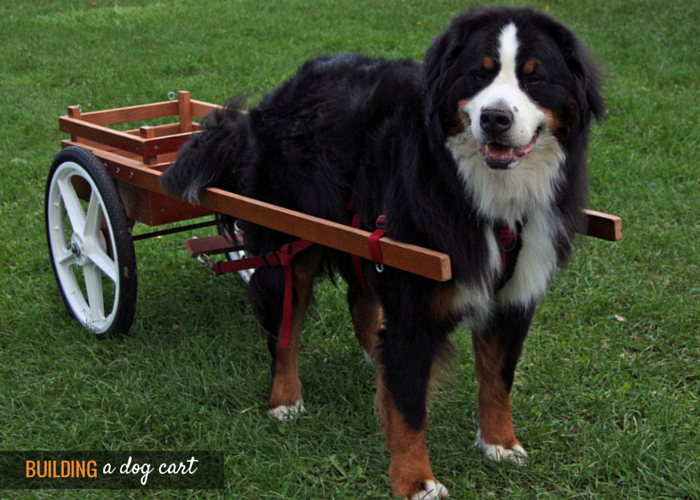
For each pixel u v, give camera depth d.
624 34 10.21
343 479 2.84
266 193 3.12
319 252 3.17
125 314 3.62
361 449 3.00
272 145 3.09
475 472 2.86
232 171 3.21
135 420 3.16
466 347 3.73
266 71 8.98
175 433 3.09
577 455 2.95
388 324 2.68
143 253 4.72
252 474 2.82
